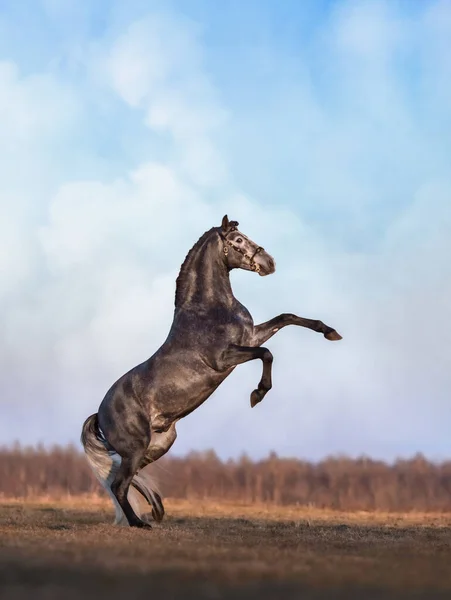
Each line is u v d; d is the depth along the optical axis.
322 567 7.77
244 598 5.93
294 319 13.66
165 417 13.34
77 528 12.68
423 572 7.56
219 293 13.38
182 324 13.24
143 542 9.96
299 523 16.12
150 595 5.92
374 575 7.27
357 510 24.69
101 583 6.49
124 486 13.09
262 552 8.98
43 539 10.19
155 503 13.91
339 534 12.84
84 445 13.77
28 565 7.39
